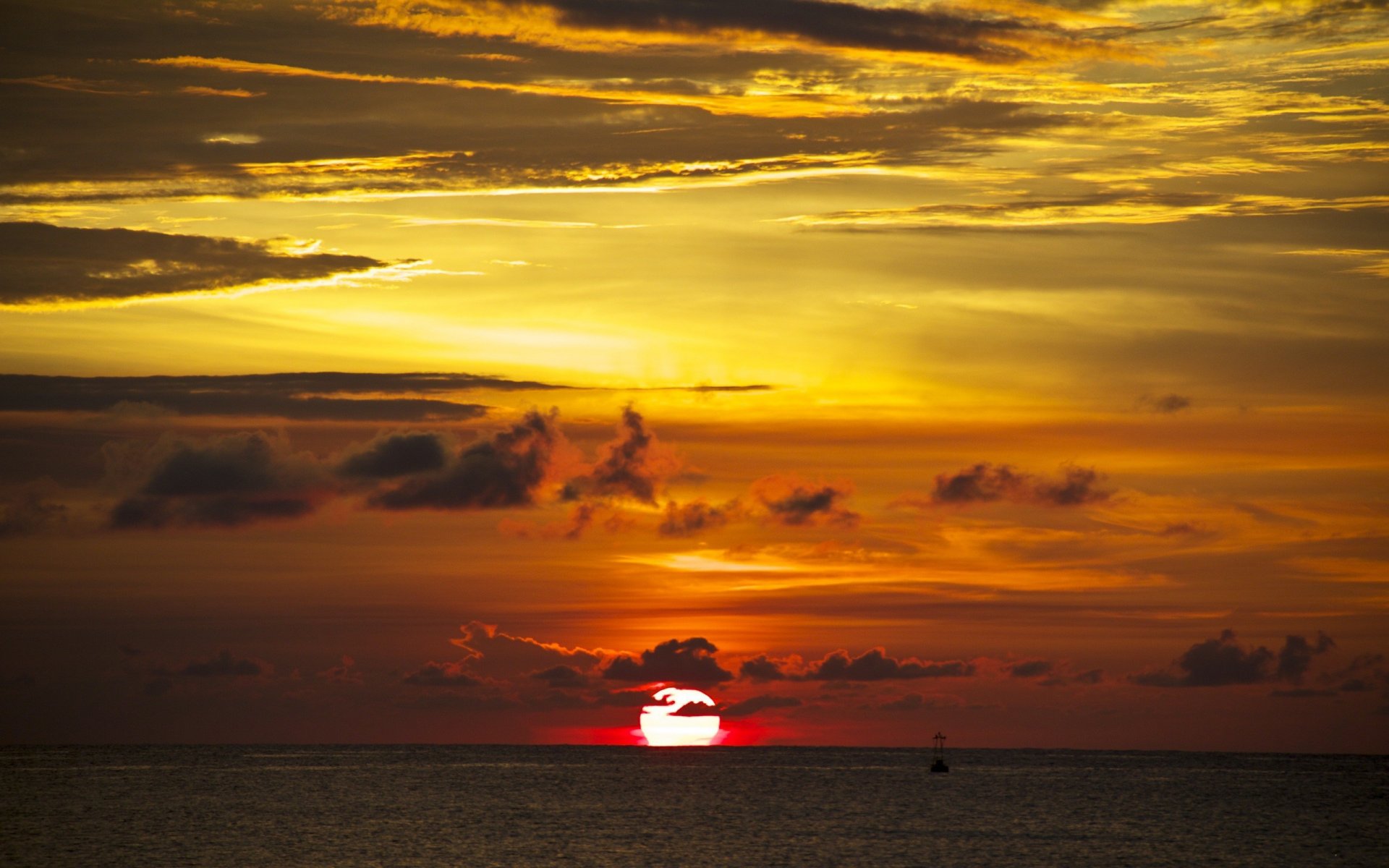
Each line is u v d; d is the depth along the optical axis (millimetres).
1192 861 99500
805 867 94625
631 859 98438
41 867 93562
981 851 103438
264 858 97688
